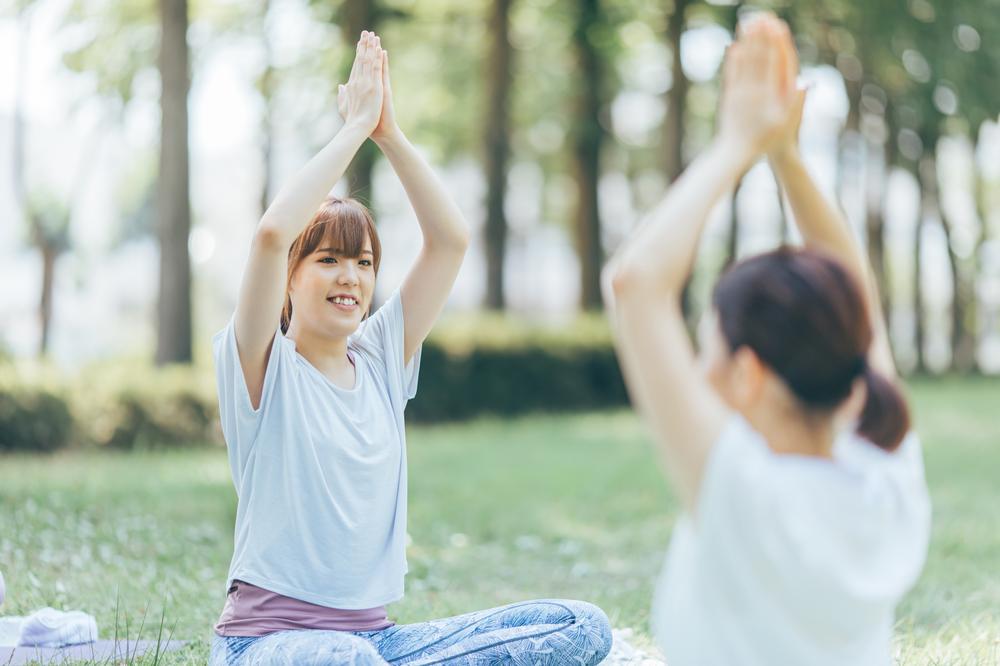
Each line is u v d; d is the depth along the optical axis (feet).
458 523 31.99
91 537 26.11
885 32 71.31
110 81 71.31
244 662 10.90
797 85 8.32
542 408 68.74
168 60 55.57
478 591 23.07
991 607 21.09
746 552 7.29
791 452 7.69
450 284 12.59
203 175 189.47
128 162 130.00
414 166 11.94
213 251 185.37
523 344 68.03
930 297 172.04
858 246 8.98
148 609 19.60
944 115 77.46
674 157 76.59
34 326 124.36
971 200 119.44
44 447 46.24
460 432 59.11
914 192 110.22
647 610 20.63
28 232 116.26
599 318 73.15
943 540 28.50
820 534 7.27
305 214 10.63
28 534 25.23
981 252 118.01
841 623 7.39
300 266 11.81
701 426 7.32
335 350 12.02
